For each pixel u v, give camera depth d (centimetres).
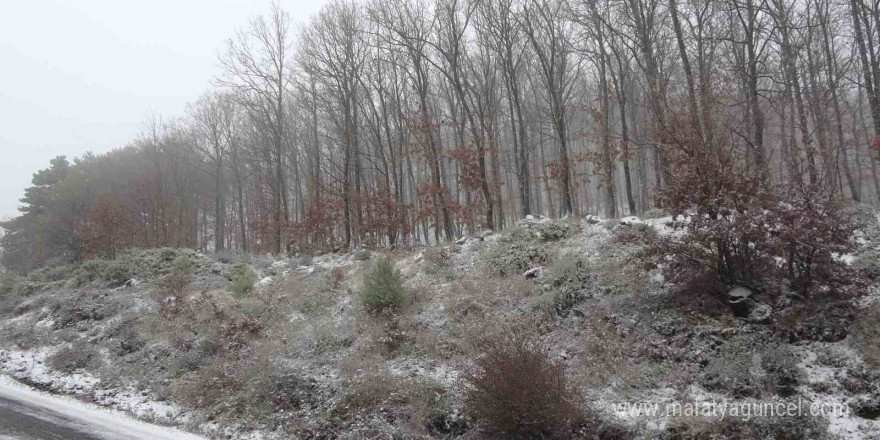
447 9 2122
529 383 578
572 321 885
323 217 2366
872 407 560
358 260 1675
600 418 601
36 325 1496
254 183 3856
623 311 862
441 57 2514
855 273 725
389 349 902
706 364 699
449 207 1997
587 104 2861
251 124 3694
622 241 1066
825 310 704
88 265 2027
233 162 3891
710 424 562
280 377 826
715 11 1792
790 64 1711
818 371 629
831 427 541
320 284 1405
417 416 662
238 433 727
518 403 566
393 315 1019
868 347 634
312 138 3356
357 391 738
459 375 709
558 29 2291
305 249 2297
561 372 614
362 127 2823
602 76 2169
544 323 892
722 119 1040
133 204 3145
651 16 1909
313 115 3156
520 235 1321
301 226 2373
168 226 3155
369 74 2755
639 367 712
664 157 1141
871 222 995
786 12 1694
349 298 1231
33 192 4506
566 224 1320
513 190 3619
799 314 711
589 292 952
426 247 1656
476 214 2152
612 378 698
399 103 2619
